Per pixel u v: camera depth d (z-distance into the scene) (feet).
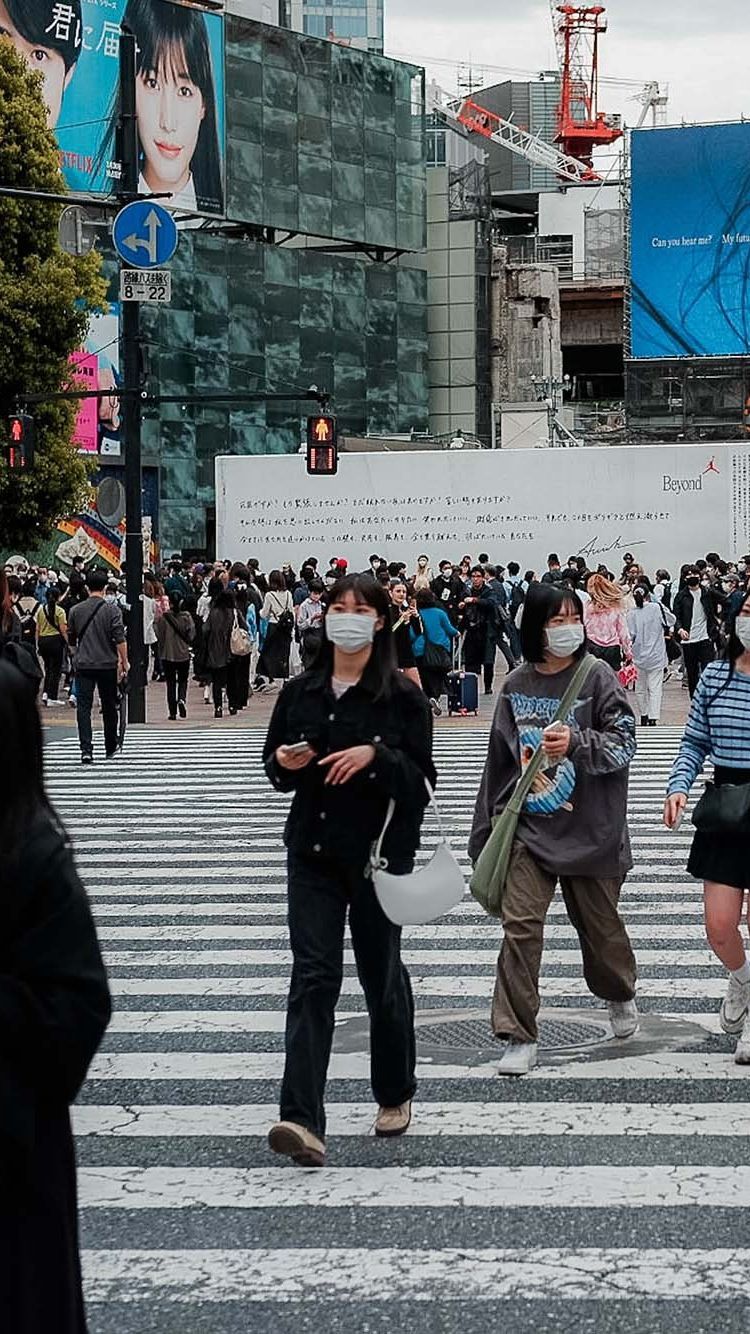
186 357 190.90
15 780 9.57
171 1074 23.25
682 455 124.67
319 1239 17.15
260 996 27.68
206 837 45.39
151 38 177.17
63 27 166.91
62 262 110.63
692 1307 15.38
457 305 223.51
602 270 263.08
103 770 61.26
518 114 349.00
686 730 23.62
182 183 183.73
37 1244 9.37
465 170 230.27
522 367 230.89
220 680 83.66
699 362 188.85
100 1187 18.75
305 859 19.45
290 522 130.52
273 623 94.58
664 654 74.69
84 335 113.19
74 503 114.62
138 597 79.82
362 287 212.23
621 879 23.47
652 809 49.24
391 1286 15.93
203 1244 17.04
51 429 112.06
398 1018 20.15
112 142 172.35
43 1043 9.38
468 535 127.75
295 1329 14.98
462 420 223.71
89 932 9.67
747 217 183.11
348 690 19.33
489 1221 17.58
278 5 248.93
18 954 9.48
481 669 106.52
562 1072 23.07
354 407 211.82
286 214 199.72
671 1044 24.43
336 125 205.67
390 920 19.21
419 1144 20.12
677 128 184.34
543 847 22.79
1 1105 9.26
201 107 184.85
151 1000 27.43
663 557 125.29
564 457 126.31
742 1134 20.42
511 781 23.17
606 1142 20.13
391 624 19.62
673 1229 17.35
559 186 282.36
